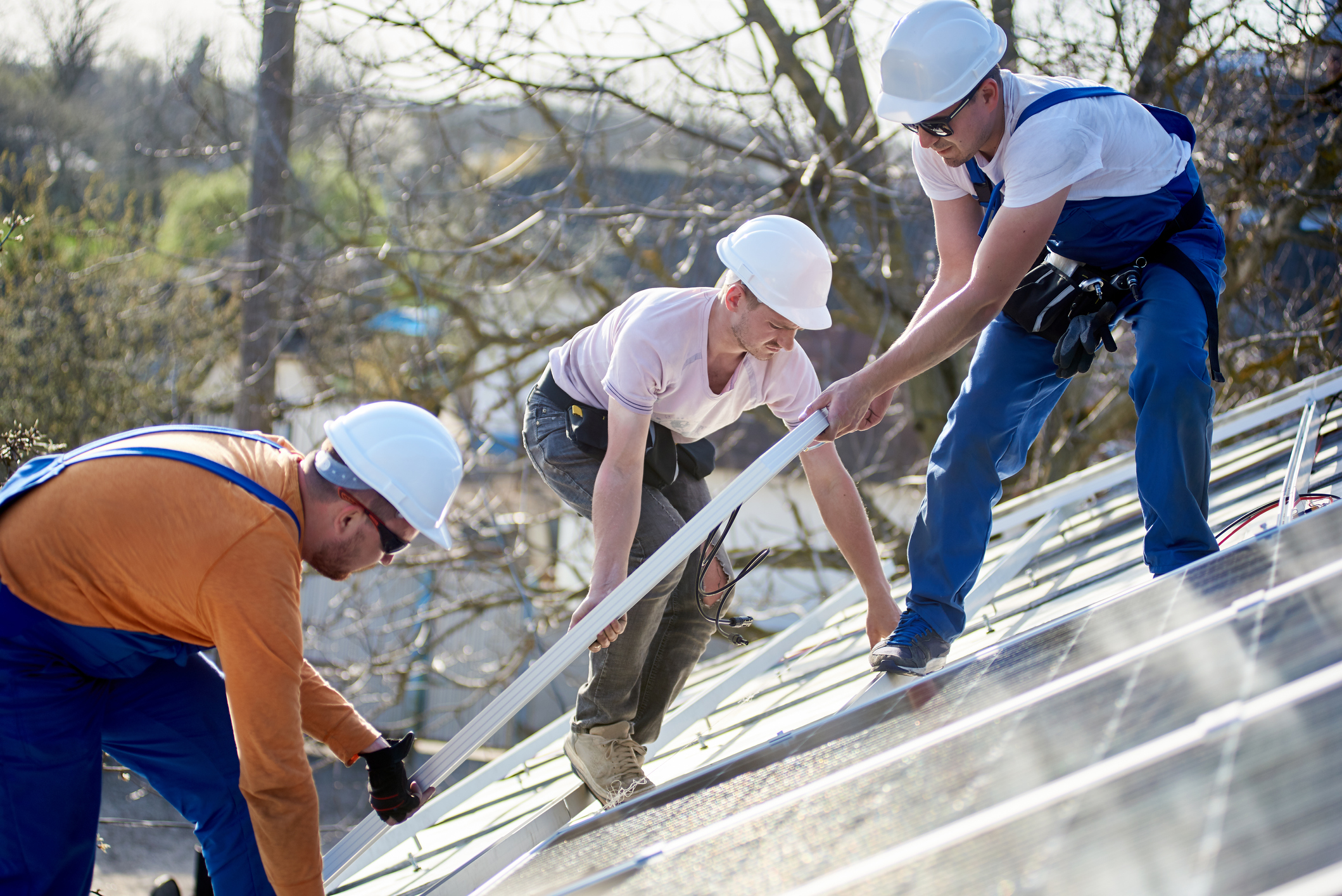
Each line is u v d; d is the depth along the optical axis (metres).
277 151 10.27
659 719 3.00
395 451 2.20
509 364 10.84
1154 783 1.21
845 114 10.20
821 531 13.94
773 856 1.53
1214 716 1.29
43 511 2.06
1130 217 2.61
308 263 10.51
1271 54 8.11
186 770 2.35
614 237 10.93
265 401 10.53
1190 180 2.68
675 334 2.61
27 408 12.42
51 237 13.27
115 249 13.71
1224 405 9.71
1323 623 1.43
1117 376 10.55
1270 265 9.80
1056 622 2.11
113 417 13.20
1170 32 8.34
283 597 2.00
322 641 12.20
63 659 2.14
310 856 2.07
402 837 3.72
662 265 10.41
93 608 2.07
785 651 4.29
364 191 10.58
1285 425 6.00
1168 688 1.47
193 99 10.98
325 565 2.25
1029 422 2.92
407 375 11.34
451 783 14.49
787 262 2.48
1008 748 1.53
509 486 13.34
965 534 2.76
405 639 12.58
